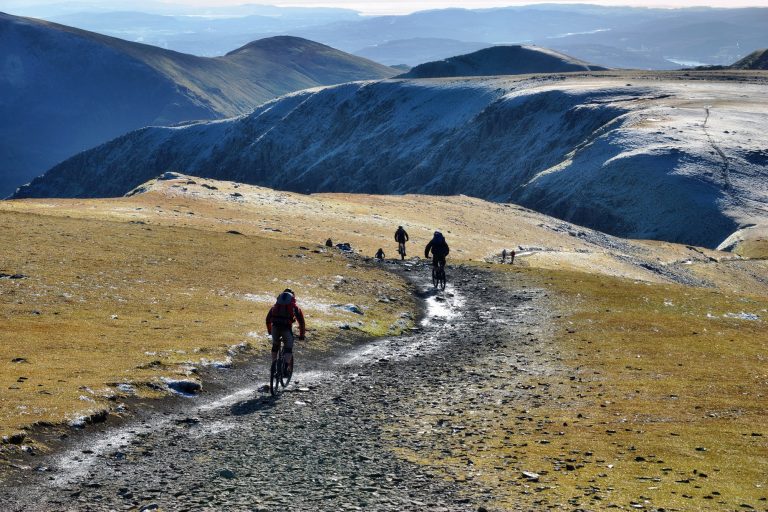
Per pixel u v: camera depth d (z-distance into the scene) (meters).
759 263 120.94
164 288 39.44
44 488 14.34
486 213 119.69
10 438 16.30
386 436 19.02
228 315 34.78
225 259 49.44
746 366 28.88
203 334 30.33
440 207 118.56
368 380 26.45
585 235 120.19
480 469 16.20
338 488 14.66
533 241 100.31
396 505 13.70
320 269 49.91
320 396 23.66
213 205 87.06
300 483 14.95
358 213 98.38
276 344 23.59
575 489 14.81
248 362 27.55
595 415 21.53
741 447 18.08
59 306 33.16
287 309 23.80
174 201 86.69
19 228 51.94
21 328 28.59
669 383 25.84
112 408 19.98
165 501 13.67
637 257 107.62
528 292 47.78
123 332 29.50
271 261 50.53
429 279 52.78
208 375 25.11
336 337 33.31
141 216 70.94
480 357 31.09
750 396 23.91
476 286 50.28
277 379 23.75
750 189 182.00
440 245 48.56
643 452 17.72
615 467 16.48
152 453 16.91
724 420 20.89
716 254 127.12
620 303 44.78
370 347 32.75
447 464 16.56
